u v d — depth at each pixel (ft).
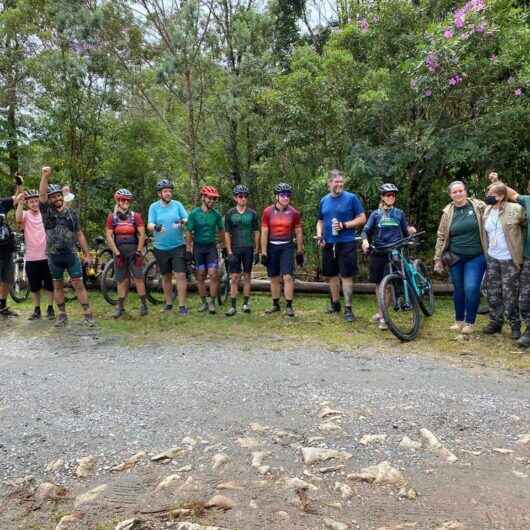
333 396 12.42
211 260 22.22
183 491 8.36
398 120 26.73
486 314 21.26
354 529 7.31
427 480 8.61
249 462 9.27
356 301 24.79
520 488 8.30
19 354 17.06
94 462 9.45
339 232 20.59
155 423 11.05
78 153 33.78
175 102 39.17
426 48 23.03
